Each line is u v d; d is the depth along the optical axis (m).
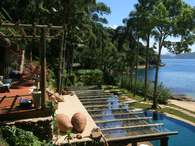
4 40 17.17
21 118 11.07
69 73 43.81
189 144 23.30
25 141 10.24
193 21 35.69
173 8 36.41
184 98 49.84
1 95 13.77
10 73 21.14
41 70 11.22
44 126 10.97
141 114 17.75
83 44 46.44
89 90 26.14
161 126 14.88
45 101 11.47
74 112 14.41
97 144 11.21
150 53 67.00
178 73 122.12
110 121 14.97
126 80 51.72
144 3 43.09
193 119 30.59
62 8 37.16
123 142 13.12
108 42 61.31
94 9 52.00
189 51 37.09
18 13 37.69
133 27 49.16
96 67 61.31
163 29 36.78
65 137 11.30
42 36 11.14
